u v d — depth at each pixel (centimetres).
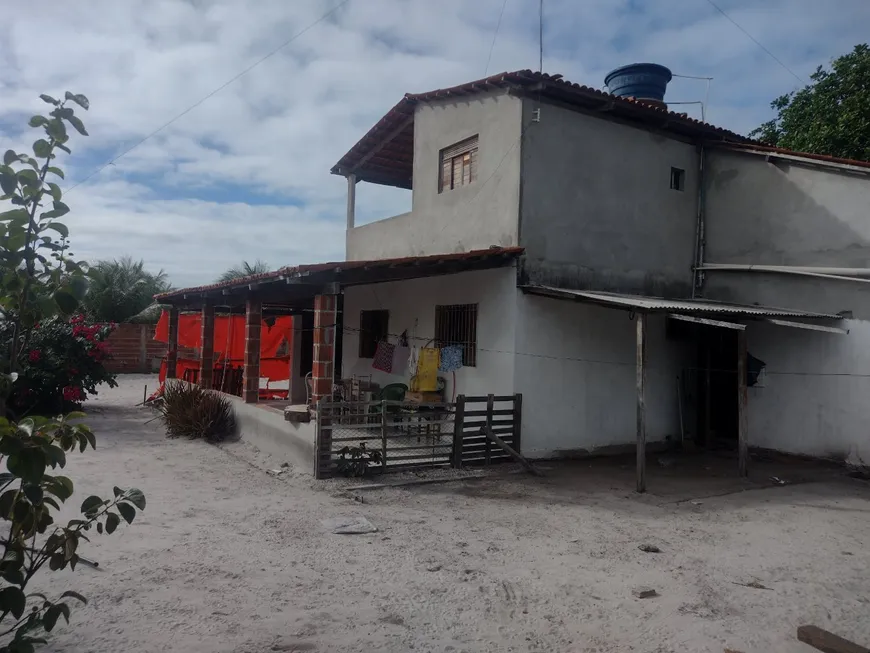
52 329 1387
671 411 1242
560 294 970
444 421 970
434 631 443
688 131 1250
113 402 1741
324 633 430
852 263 1063
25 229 263
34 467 237
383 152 1483
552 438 1074
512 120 1067
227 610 459
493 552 612
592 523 723
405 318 1312
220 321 1677
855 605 507
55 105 268
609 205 1157
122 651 392
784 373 1155
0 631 411
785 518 763
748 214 1216
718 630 455
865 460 1037
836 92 1595
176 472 913
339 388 1406
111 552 568
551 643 432
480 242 1123
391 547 617
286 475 902
